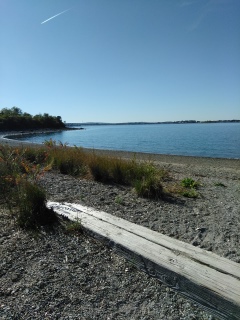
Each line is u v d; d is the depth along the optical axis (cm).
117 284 311
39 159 1045
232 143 3706
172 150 3031
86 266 344
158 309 275
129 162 889
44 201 481
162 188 697
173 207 588
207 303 267
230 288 263
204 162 1814
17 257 360
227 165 1634
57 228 445
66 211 496
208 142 3953
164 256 326
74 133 8631
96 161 845
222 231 461
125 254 354
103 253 372
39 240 407
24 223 450
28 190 478
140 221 498
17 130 9269
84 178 855
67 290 298
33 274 324
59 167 960
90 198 630
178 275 290
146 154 2381
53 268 337
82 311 270
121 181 814
